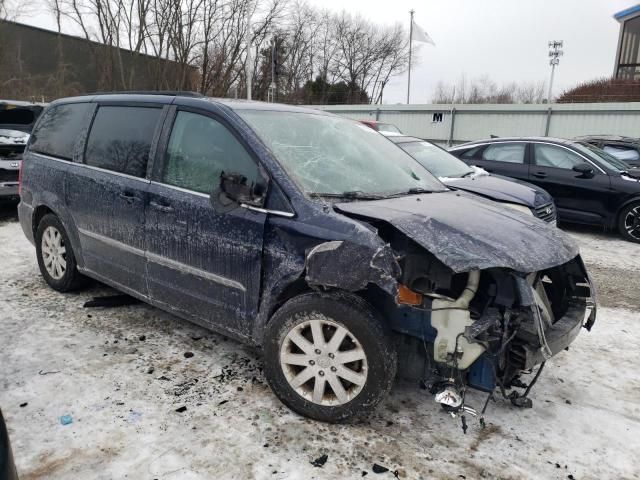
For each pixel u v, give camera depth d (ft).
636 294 17.83
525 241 9.30
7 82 81.10
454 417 9.64
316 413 9.30
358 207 9.48
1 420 5.41
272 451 8.64
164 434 8.94
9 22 81.30
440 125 80.02
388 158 12.63
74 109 14.51
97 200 12.69
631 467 8.68
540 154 28.17
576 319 10.20
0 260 18.52
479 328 8.24
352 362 9.02
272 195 9.56
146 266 11.73
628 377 11.78
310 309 9.05
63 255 14.69
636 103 66.23
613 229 28.81
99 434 8.87
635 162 37.45
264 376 10.82
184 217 10.68
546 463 8.68
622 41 93.45
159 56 79.36
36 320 13.32
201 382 10.66
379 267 8.16
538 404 10.47
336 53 189.98
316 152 10.86
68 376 10.66
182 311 11.32
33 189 14.99
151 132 11.89
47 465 8.10
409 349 9.27
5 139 25.18
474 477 8.28
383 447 8.87
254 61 86.94
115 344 12.17
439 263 9.00
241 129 10.30
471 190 19.88
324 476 8.13
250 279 9.77
